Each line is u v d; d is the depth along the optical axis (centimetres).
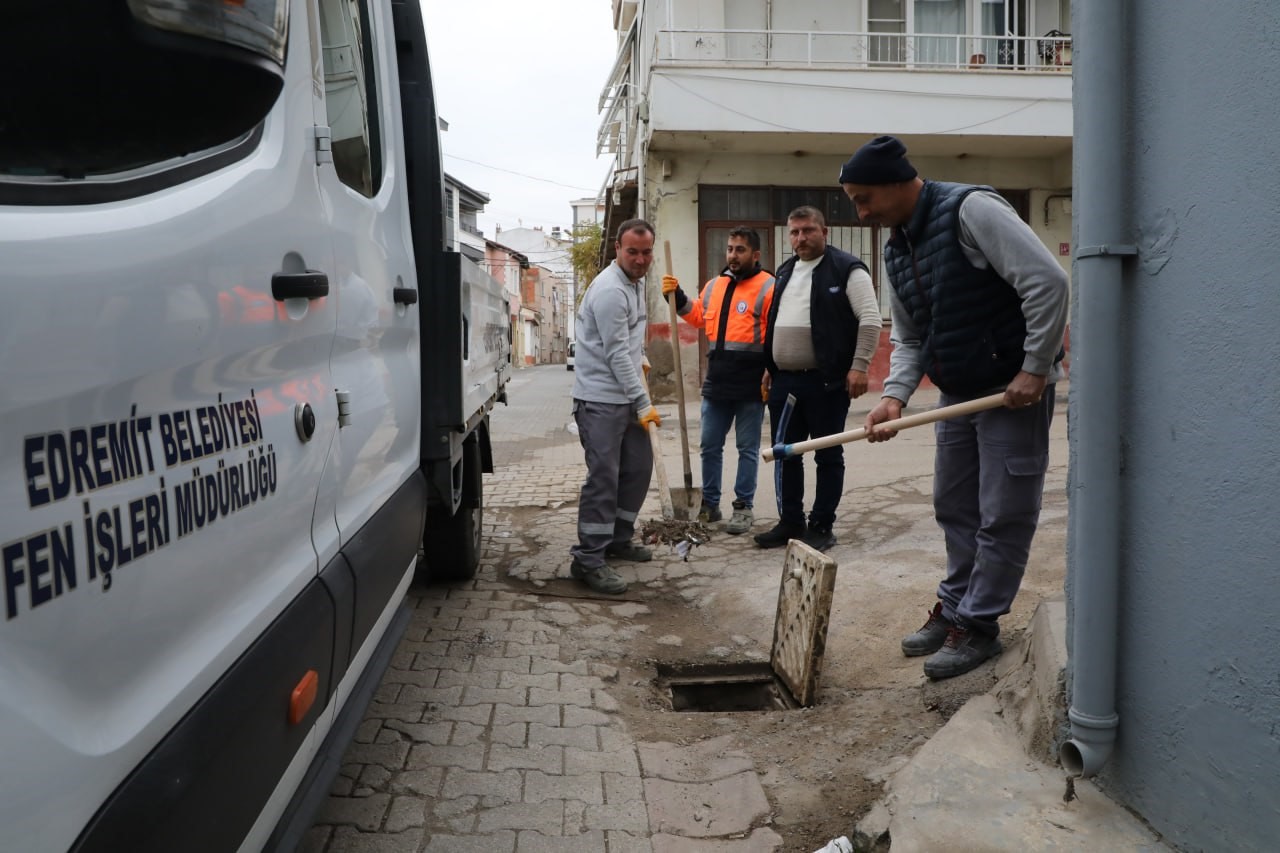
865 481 723
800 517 542
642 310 496
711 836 258
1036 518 324
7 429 101
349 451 228
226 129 123
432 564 484
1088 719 231
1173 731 216
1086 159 228
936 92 1317
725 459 867
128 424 125
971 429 340
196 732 136
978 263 311
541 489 764
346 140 254
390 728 320
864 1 1438
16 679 100
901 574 452
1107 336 227
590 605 461
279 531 178
